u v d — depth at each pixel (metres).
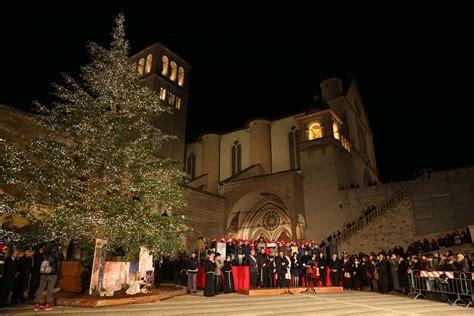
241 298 13.92
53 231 13.84
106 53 17.22
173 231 16.44
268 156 40.44
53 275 10.48
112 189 15.33
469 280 12.89
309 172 34.56
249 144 42.44
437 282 14.49
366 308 11.95
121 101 17.17
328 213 32.31
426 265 16.53
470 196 26.86
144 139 17.19
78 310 10.27
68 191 14.40
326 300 13.78
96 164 14.94
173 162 18.52
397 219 28.53
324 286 18.16
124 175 15.86
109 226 14.40
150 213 16.05
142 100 17.69
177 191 17.19
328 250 19.88
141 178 16.16
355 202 31.39
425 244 23.06
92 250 14.30
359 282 19.23
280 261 17.02
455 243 22.92
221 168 43.44
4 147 14.91
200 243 21.73
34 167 14.27
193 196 32.31
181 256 22.88
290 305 12.24
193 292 15.80
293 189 32.44
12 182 14.03
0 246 14.26
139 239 15.40
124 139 18.14
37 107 15.96
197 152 46.34
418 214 27.97
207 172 42.97
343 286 19.91
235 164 42.66
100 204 14.70
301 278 19.14
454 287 13.74
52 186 14.18
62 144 15.16
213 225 33.72
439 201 27.67
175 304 11.96
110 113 16.44
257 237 36.91
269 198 36.69
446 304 13.20
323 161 34.16
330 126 34.97
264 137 41.16
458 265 13.97
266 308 11.54
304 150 35.62
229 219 35.22
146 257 15.78
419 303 13.43
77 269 13.72
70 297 11.95
